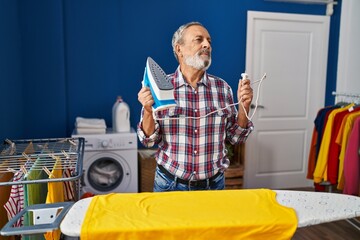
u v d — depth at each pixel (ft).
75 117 10.77
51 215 3.76
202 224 3.43
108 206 3.81
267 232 3.50
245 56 11.72
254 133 12.10
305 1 11.67
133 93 11.11
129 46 10.87
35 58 9.87
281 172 12.60
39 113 10.10
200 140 5.10
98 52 10.68
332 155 9.35
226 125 5.49
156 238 3.36
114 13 10.62
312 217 3.65
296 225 3.53
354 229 9.32
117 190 9.70
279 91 12.10
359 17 11.28
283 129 12.36
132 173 9.73
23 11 9.61
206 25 11.30
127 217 3.55
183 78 5.18
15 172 5.16
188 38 4.95
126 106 9.98
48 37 9.88
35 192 5.18
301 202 4.03
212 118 5.14
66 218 3.52
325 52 12.20
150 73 4.27
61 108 10.24
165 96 4.16
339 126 9.21
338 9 12.04
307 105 12.47
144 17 10.85
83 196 8.65
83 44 10.53
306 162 12.76
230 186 11.03
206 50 4.94
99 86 10.83
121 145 9.52
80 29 10.45
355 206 3.93
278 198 4.15
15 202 5.03
